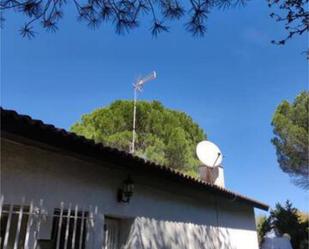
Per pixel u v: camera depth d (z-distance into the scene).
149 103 22.03
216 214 10.57
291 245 16.30
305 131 18.56
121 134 19.69
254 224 13.32
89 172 6.18
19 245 5.09
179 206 8.72
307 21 4.38
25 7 3.94
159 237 7.64
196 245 9.03
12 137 4.77
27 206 5.09
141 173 6.88
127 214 6.87
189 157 20.28
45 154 5.44
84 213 5.91
